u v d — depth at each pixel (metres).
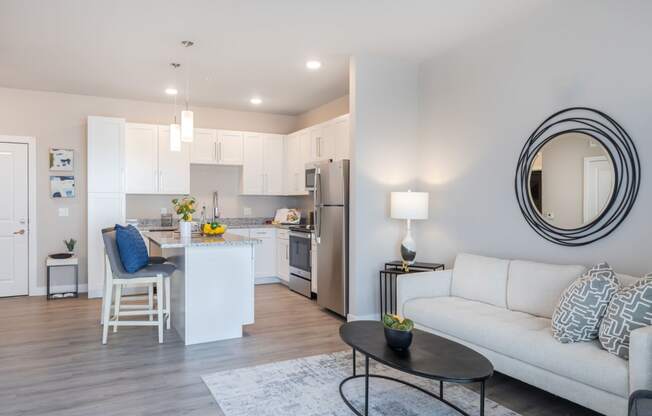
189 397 2.73
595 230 2.99
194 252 3.73
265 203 7.21
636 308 2.18
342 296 4.59
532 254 3.45
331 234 4.78
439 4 3.28
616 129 2.87
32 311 4.87
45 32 3.76
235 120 6.93
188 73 4.94
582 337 2.42
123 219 5.75
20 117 5.66
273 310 4.96
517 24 3.56
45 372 3.12
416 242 4.65
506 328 2.72
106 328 3.73
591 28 3.02
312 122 6.87
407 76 4.60
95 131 5.62
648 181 2.71
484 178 3.87
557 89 3.25
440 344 2.50
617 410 2.12
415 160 4.65
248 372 3.12
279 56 4.39
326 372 3.13
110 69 4.80
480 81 3.91
